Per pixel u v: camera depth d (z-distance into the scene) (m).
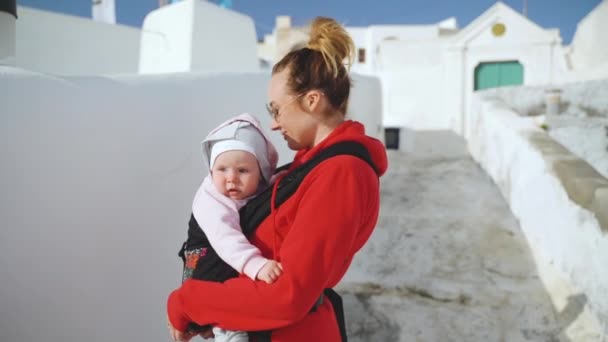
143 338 2.01
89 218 1.71
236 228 1.33
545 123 7.75
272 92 1.37
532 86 8.64
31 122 1.50
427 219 4.64
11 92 1.45
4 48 2.05
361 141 1.29
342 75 1.34
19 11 6.19
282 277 1.12
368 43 20.75
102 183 1.77
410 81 12.60
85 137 1.70
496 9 11.92
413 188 5.82
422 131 12.52
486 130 6.18
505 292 3.31
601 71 10.23
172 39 6.89
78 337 1.67
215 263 1.34
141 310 1.99
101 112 1.79
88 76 1.83
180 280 2.28
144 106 2.04
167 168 2.17
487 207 4.86
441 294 3.38
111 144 1.82
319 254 1.12
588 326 2.76
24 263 1.47
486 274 3.57
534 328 2.96
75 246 1.66
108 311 1.81
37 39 6.40
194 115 2.43
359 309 3.35
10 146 1.43
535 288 3.31
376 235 4.39
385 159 1.39
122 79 2.00
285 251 1.14
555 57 11.88
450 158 7.61
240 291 1.17
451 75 12.31
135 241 1.96
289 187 1.26
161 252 2.12
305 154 1.38
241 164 1.38
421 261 3.86
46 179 1.54
